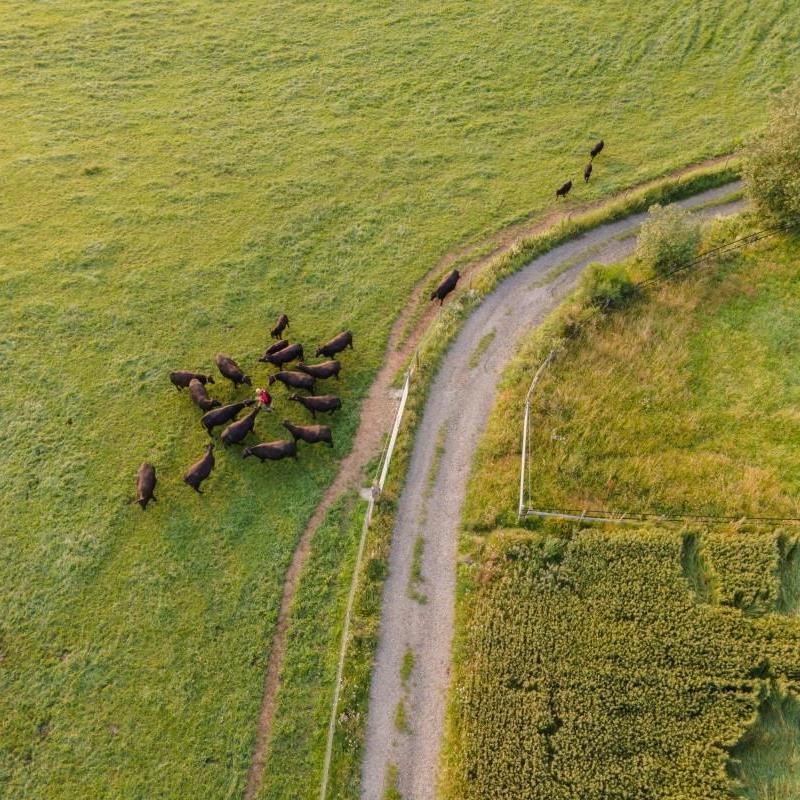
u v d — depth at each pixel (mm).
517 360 31281
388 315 34375
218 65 50844
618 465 27094
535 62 49219
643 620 22797
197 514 27156
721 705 21094
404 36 52406
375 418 30094
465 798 19891
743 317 32312
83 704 22688
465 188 40938
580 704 21281
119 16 55656
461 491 27188
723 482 26359
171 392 31453
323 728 21969
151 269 37188
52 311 35219
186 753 21656
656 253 33562
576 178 41188
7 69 50625
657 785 19844
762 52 47938
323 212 39938
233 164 43250
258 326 34250
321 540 26203
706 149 42062
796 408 28625
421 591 24578
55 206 40875
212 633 24000
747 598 23078
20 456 29312
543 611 23203
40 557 26188
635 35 50375
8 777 21391
